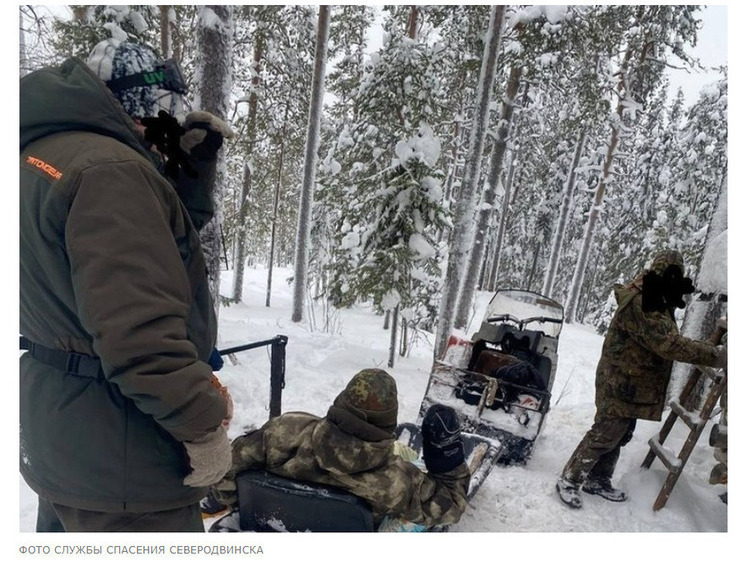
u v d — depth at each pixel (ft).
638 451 12.77
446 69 39.91
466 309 38.83
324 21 38.55
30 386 4.27
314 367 21.61
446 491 7.87
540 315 17.83
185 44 38.27
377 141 30.83
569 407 17.88
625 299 10.43
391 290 25.54
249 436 7.27
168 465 4.33
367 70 31.07
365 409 6.75
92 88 4.12
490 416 13.12
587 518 10.23
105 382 4.14
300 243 41.98
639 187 72.43
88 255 3.67
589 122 43.37
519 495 11.06
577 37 34.14
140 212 3.87
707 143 58.34
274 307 58.54
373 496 6.73
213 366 6.33
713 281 14.20
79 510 4.35
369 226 27.55
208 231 18.07
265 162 53.52
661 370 10.34
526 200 87.35
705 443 12.92
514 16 34.53
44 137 4.19
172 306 3.87
